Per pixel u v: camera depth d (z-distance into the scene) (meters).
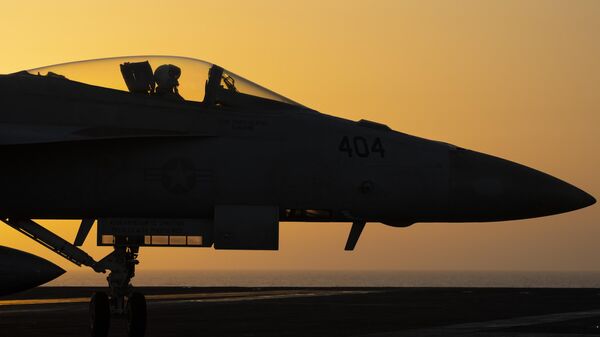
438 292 44.31
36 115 17.08
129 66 17.84
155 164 17.22
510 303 34.00
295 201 17.34
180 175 17.17
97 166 17.20
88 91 17.44
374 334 20.80
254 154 17.36
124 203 17.22
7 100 17.20
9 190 17.14
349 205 17.44
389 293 42.75
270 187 17.28
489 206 17.66
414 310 29.92
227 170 17.27
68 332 21.17
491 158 18.08
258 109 17.80
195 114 17.45
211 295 41.16
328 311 29.48
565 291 44.66
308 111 18.14
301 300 36.53
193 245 17.48
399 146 17.77
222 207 17.22
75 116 17.14
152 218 17.50
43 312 28.75
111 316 18.11
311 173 17.38
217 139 17.38
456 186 17.58
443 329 22.20
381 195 17.45
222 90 17.86
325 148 17.53
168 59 18.08
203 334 20.67
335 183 17.39
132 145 17.27
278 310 29.98
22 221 17.92
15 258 18.33
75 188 17.17
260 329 22.17
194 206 17.23
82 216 17.53
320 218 17.69
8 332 21.14
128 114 17.23
